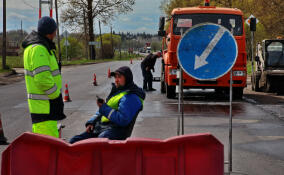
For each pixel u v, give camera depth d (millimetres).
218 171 3199
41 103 4574
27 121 10031
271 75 16172
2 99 14828
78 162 3223
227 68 5020
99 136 4508
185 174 3203
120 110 4363
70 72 33062
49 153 3223
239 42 13688
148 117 10383
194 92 17172
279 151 7016
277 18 33094
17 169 3221
